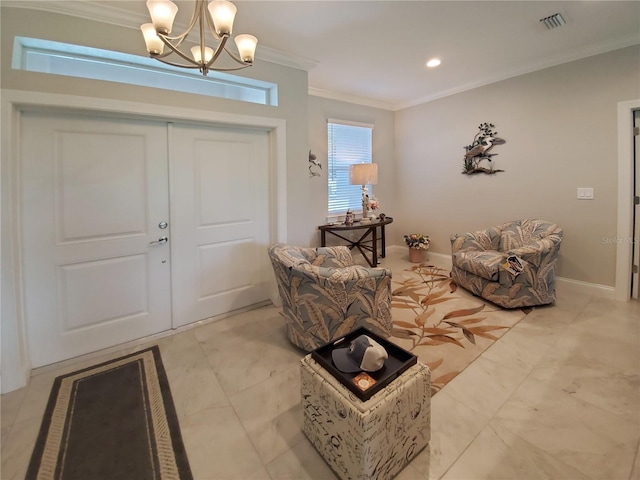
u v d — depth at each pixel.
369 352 1.34
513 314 2.86
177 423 1.65
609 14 2.40
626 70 2.87
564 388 1.84
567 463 1.36
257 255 3.10
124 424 1.64
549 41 2.85
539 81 3.42
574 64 3.16
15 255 1.92
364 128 4.84
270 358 2.25
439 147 4.54
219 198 2.81
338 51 2.93
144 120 2.39
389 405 1.22
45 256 2.09
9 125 1.84
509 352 2.24
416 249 4.72
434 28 2.55
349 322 2.12
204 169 2.71
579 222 3.28
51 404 1.79
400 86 4.09
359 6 2.21
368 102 4.73
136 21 2.18
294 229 3.15
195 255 2.73
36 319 2.08
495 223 3.99
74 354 2.24
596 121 3.08
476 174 4.14
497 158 3.88
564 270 3.44
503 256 3.07
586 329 2.54
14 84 1.84
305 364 1.47
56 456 1.45
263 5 2.17
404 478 1.31
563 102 3.27
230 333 2.62
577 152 3.23
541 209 3.55
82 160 2.17
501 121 3.79
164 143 2.49
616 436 1.49
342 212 4.76
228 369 2.12
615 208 3.04
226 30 1.35
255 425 1.63
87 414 1.71
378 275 2.13
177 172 2.57
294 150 3.08
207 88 2.71
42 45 2.00
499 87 3.76
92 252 2.26
